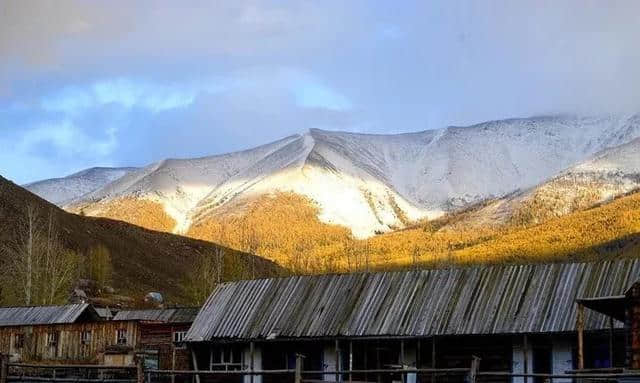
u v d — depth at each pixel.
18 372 62.50
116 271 170.62
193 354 52.00
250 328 50.41
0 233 149.62
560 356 43.19
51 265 115.50
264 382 50.03
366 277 51.06
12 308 79.44
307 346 49.75
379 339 46.25
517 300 44.97
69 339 72.50
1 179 179.00
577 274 45.12
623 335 41.72
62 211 188.62
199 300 122.50
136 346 69.56
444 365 46.12
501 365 44.75
